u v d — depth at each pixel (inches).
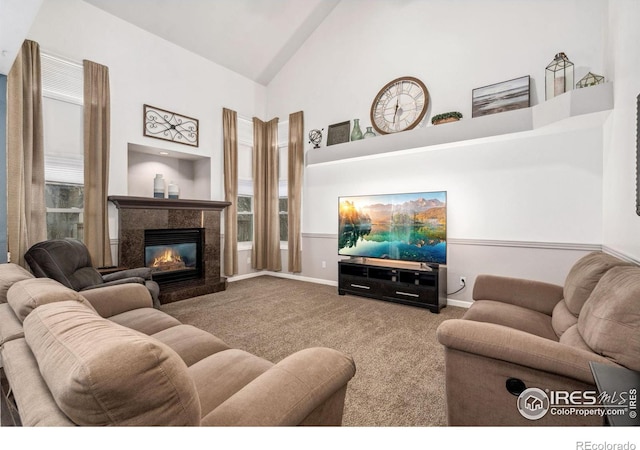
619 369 37.0
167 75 163.6
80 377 21.6
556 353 42.1
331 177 183.9
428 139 132.4
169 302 144.7
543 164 118.9
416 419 60.1
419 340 99.9
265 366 49.8
